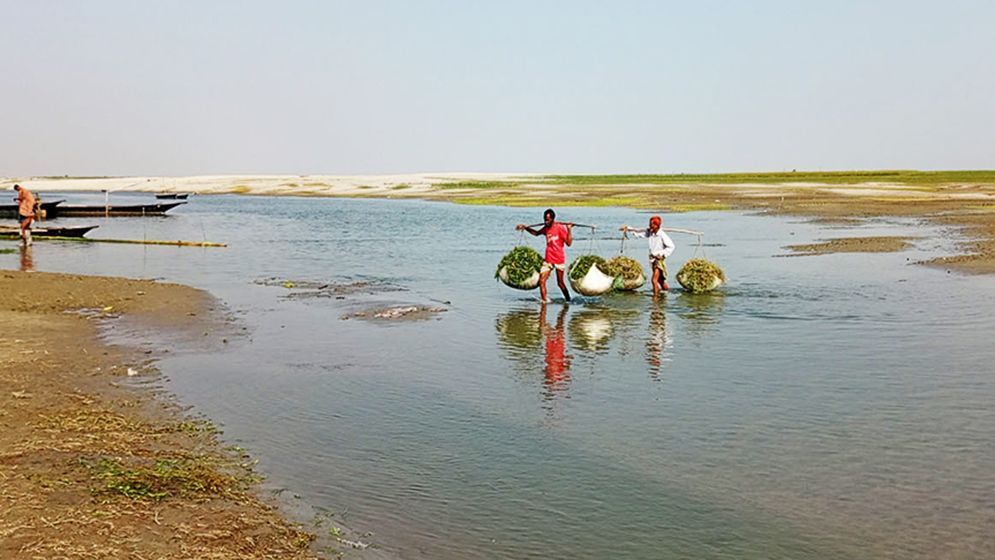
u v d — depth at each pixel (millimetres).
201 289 23047
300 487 8398
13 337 15445
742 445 9680
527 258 21500
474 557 6926
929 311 18594
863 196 82062
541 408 11242
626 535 7348
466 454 9422
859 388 12102
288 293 22594
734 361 13922
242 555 6707
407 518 7684
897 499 8086
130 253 34719
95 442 9406
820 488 8375
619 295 21797
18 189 35562
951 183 118375
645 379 12766
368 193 127312
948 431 10125
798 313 18547
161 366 13570
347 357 14398
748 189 104500
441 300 21297
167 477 8367
